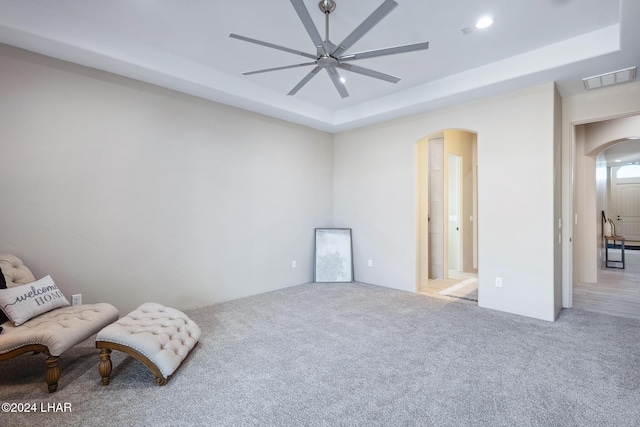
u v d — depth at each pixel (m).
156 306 3.03
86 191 3.31
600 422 1.93
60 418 1.97
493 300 4.05
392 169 5.15
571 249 4.15
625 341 3.08
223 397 2.20
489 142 4.07
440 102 4.30
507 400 2.15
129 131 3.58
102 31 3.04
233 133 4.52
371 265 5.45
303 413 2.02
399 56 3.51
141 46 3.29
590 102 3.91
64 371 2.55
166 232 3.88
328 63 2.49
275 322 3.61
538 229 3.70
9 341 2.17
